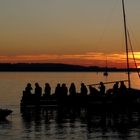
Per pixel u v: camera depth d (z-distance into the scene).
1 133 35.84
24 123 42.16
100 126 40.12
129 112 53.25
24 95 59.78
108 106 56.66
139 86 130.50
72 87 59.22
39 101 59.59
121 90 56.78
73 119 45.59
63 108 58.03
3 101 70.94
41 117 47.47
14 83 157.25
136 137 34.00
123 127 39.50
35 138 33.38
